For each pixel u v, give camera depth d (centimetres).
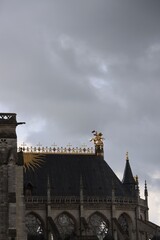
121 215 14612
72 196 14362
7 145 10975
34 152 15088
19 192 10962
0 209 10644
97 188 14812
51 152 15238
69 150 15400
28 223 13925
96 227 14350
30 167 14750
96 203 14388
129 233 14575
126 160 15662
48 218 13950
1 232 10562
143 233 14575
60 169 14988
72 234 13325
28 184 14188
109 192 14812
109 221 14362
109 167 15475
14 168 10838
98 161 15450
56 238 13450
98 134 15738
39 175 14688
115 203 14462
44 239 13838
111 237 13538
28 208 13938
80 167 15175
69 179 14838
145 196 15412
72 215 14238
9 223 10544
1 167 10819
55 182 14662
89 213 14325
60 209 14188
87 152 15525
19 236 10775
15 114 11175
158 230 14175
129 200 14700
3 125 11056
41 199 14100
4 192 10725
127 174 15438
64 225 14188
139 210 14812
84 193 14600
